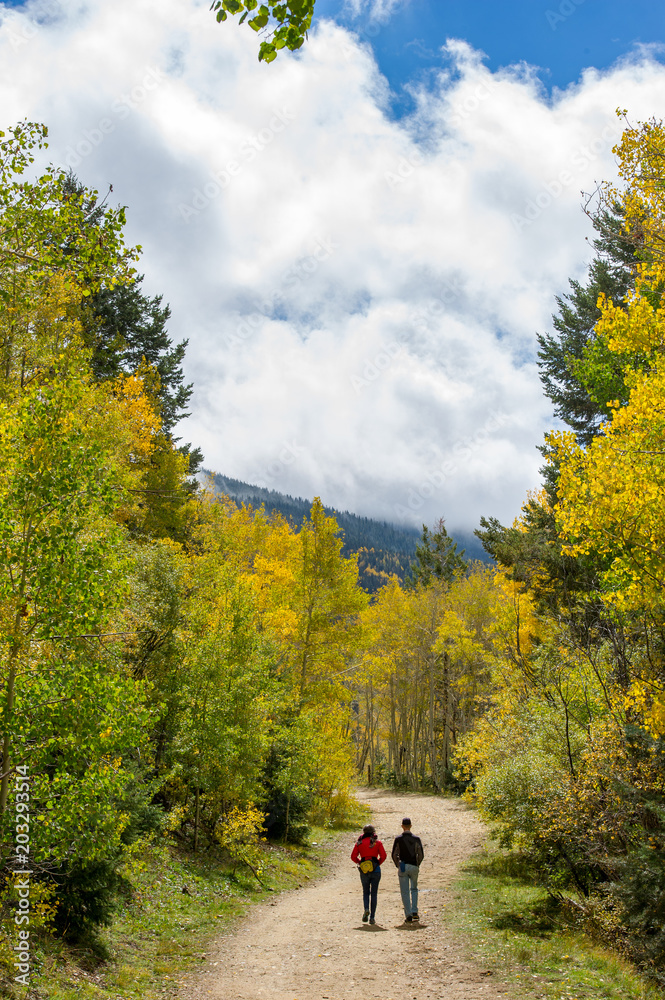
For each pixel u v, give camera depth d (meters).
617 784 8.50
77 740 5.79
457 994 6.23
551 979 6.58
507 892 11.27
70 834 5.79
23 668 5.80
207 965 7.77
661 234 8.78
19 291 7.43
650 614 8.48
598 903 8.77
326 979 7.03
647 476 7.26
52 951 6.64
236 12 3.65
